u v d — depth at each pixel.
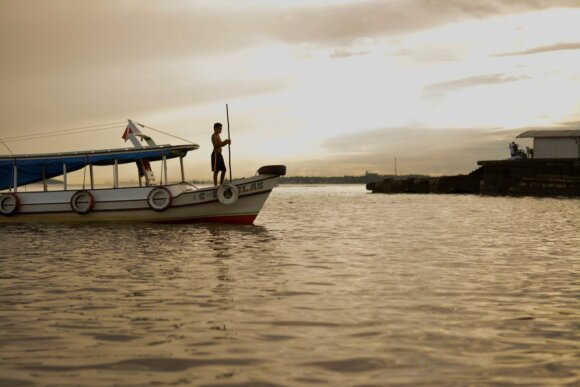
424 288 8.41
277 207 39.56
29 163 23.03
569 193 56.84
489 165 60.91
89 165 23.30
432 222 23.33
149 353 5.07
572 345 5.35
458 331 5.86
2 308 7.00
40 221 23.14
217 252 13.05
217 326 6.07
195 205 22.38
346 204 44.22
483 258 11.92
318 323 6.20
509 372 4.54
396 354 5.04
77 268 10.48
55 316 6.55
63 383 4.29
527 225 21.34
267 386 4.23
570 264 11.02
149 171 24.12
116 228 20.33
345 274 9.75
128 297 7.69
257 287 8.46
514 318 6.47
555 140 60.06
